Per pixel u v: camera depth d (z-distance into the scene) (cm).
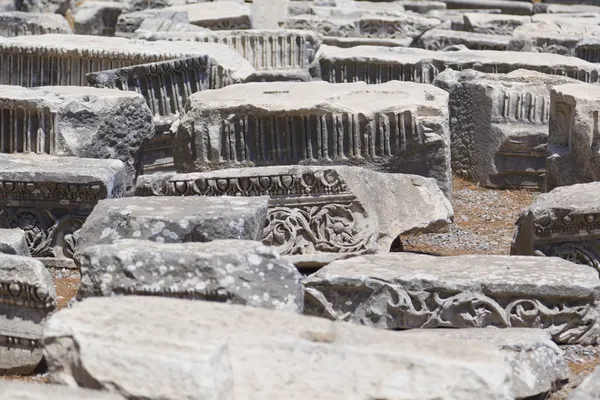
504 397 598
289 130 1238
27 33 2183
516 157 1513
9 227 1101
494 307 862
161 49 1689
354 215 1086
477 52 1805
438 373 602
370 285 870
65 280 1069
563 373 793
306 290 879
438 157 1260
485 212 1406
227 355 611
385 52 1816
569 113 1362
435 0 3072
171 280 761
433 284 865
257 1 2514
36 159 1176
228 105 1234
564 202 1026
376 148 1243
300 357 615
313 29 2417
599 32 2202
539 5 3023
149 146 1479
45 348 621
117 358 598
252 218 907
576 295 865
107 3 2508
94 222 920
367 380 609
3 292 829
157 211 926
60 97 1255
